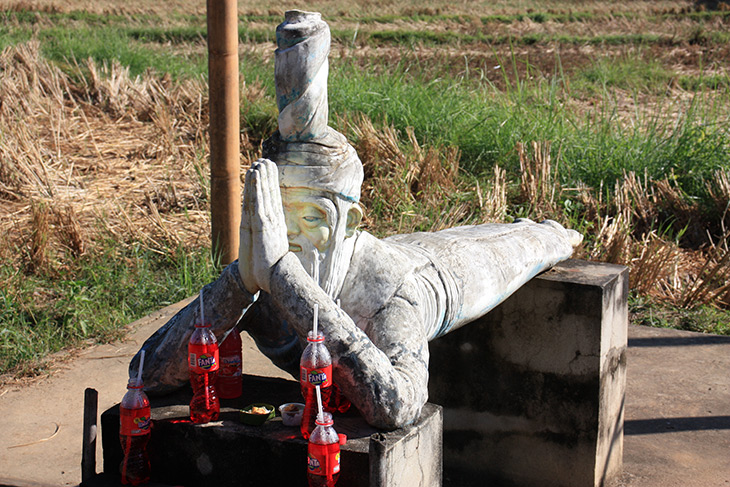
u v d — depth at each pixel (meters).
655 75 15.71
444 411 4.59
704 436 5.05
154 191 9.37
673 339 6.48
